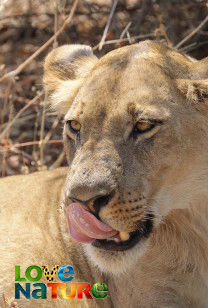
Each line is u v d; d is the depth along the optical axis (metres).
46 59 8.18
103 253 6.37
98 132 6.40
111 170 6.16
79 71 7.94
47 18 13.91
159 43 7.08
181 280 7.09
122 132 6.37
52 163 11.80
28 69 13.21
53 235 7.67
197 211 6.94
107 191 6.05
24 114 12.54
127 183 6.22
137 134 6.39
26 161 11.76
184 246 7.07
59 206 7.80
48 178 8.23
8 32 13.88
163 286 7.11
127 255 6.39
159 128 6.38
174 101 6.53
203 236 7.02
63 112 7.67
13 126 12.30
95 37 13.26
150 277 7.12
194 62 7.03
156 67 6.69
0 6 13.85
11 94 12.65
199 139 6.63
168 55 6.91
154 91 6.48
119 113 6.38
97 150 6.29
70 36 13.40
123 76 6.59
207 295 7.11
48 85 7.92
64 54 8.15
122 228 6.25
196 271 7.08
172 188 6.59
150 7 13.18
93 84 6.67
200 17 13.04
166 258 7.07
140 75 6.58
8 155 11.87
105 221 6.18
